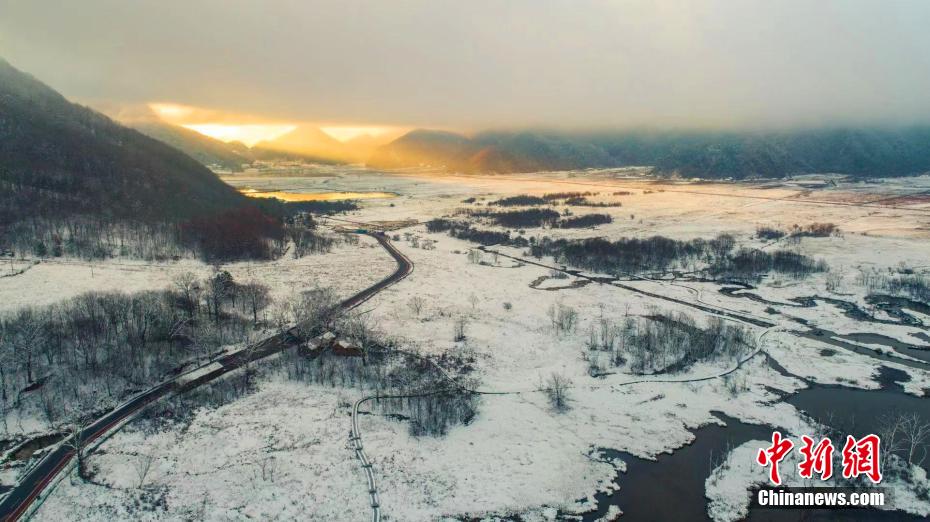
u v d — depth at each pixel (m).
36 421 99.12
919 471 89.38
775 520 80.38
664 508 83.00
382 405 108.69
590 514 81.44
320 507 79.62
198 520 76.19
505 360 133.25
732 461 93.31
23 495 80.06
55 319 127.81
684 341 139.88
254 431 97.88
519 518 79.81
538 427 103.50
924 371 129.75
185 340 132.50
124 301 138.75
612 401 113.50
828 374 127.69
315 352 128.62
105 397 108.19
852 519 80.62
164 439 94.81
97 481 83.44
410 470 88.75
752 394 117.19
